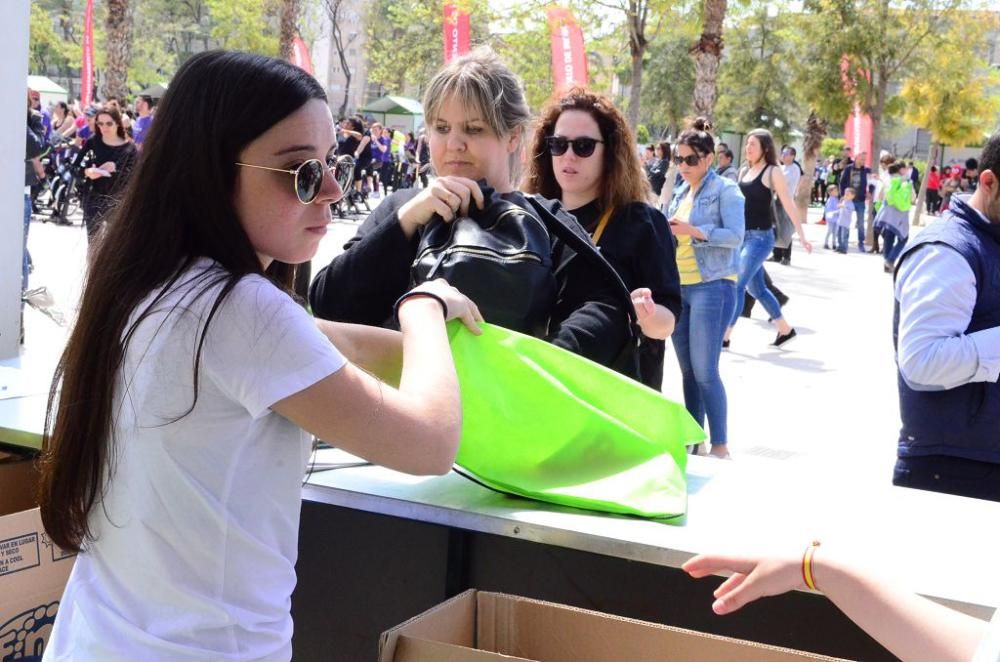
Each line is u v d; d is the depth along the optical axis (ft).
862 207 70.64
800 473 7.76
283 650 4.80
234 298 4.54
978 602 5.24
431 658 4.84
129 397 4.58
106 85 82.94
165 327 4.54
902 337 9.59
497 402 6.49
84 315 4.80
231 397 4.54
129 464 4.59
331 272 8.29
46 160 57.62
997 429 9.39
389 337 6.33
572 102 10.28
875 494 7.21
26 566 6.89
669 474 6.66
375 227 8.55
